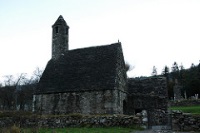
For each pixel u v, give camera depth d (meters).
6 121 21.97
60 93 27.80
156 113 25.59
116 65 27.25
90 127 19.56
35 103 29.05
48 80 30.14
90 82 26.92
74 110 26.48
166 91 28.61
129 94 29.50
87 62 29.88
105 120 19.67
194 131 16.91
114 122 19.50
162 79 30.28
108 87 25.27
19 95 58.03
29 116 22.47
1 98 56.47
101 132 15.95
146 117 20.45
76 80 28.11
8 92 56.19
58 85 28.67
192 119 17.34
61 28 33.94
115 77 25.95
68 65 30.94
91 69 28.55
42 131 16.62
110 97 25.05
